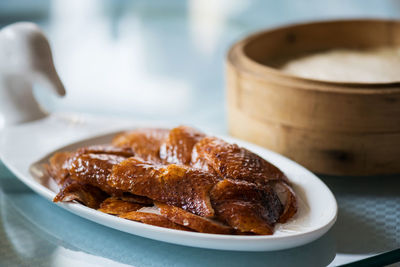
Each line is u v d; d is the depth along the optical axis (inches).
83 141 23.8
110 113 32.9
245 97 24.2
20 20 53.9
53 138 25.1
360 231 20.6
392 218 21.3
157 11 56.6
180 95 35.4
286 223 20.0
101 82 37.8
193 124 27.5
